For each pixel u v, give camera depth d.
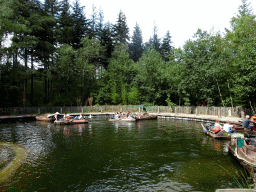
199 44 29.81
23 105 34.75
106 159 10.20
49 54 39.34
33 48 36.03
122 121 28.25
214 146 12.74
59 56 41.62
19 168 9.02
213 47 29.22
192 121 27.06
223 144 13.30
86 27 49.88
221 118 23.30
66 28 43.00
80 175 8.14
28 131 19.61
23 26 29.80
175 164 9.33
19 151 11.93
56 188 7.00
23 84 37.19
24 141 14.79
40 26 35.88
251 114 20.50
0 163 9.78
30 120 30.52
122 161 9.86
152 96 42.94
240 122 18.42
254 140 9.57
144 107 41.03
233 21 28.72
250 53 19.11
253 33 22.00
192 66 30.55
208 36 29.94
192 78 29.84
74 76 41.78
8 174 8.34
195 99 36.38
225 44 26.33
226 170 8.48
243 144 9.65
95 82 47.06
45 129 20.95
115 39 56.88
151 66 41.62
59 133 18.31
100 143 13.95
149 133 17.84
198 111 30.73
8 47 29.30
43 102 40.97
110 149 12.22
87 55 43.16
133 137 16.03
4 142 14.45
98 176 8.02
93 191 6.73
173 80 38.53
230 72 26.66
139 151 11.68
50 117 29.92
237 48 23.73
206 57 29.62
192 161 9.76
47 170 8.74
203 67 28.62
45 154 11.26
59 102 40.41
